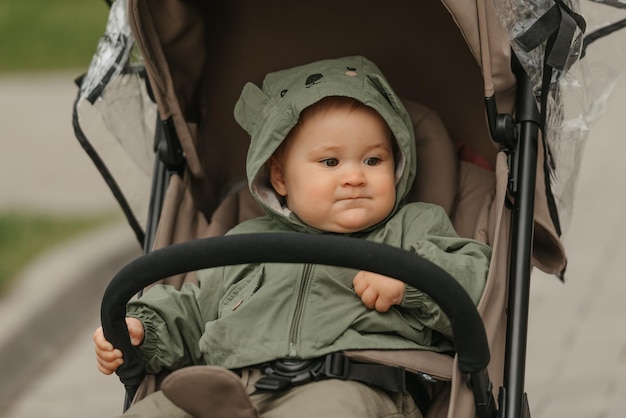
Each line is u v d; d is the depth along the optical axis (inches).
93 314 272.2
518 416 120.0
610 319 225.9
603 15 145.9
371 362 123.7
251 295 130.3
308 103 131.4
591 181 310.5
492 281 125.3
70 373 236.2
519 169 134.4
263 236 107.0
